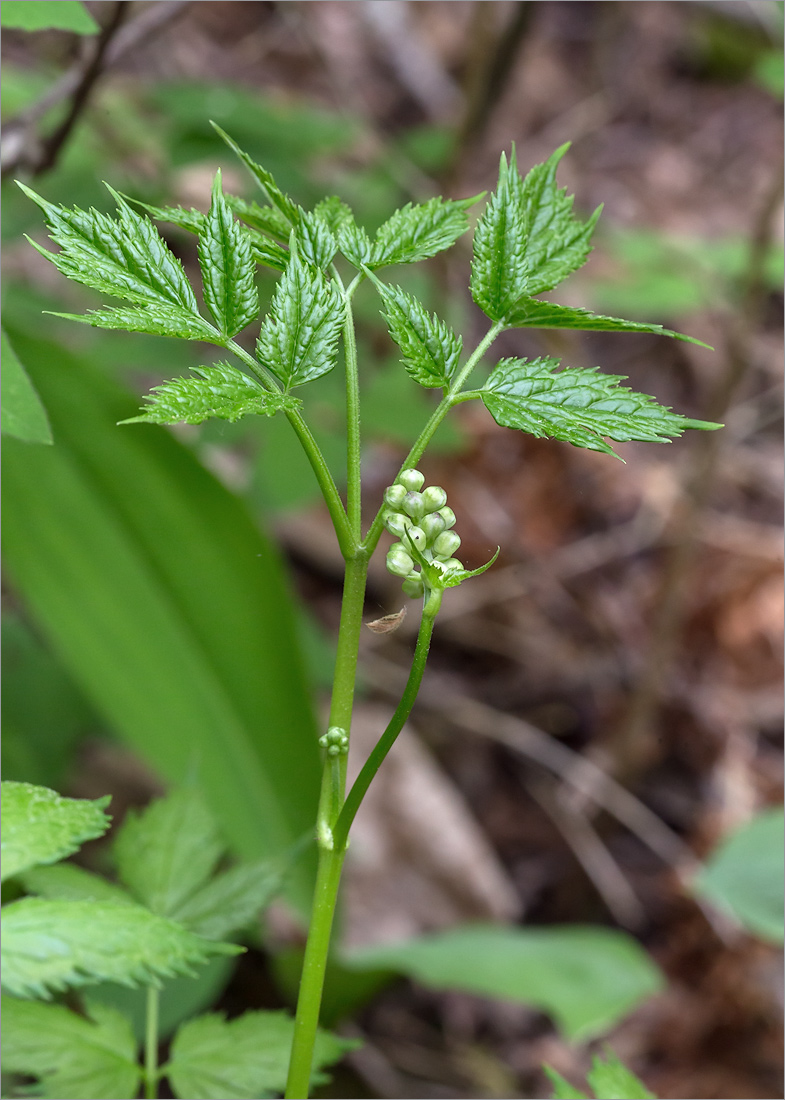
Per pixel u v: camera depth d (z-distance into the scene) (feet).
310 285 1.26
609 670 4.15
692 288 4.14
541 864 3.58
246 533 2.16
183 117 2.64
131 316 1.22
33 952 1.16
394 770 3.43
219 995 2.68
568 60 6.25
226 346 1.25
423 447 1.27
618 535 4.58
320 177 3.07
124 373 3.46
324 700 3.53
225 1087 1.42
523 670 4.13
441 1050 3.03
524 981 2.50
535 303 1.29
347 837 1.26
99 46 2.17
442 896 3.26
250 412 1.21
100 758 3.04
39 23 1.53
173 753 2.13
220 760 2.16
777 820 2.51
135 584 2.18
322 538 4.13
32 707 2.64
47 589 2.16
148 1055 1.43
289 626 2.18
